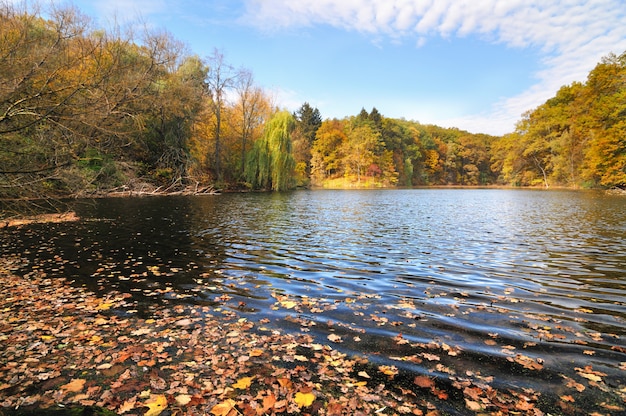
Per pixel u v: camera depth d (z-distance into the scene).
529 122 67.06
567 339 5.08
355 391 3.77
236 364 4.30
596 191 46.41
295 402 3.54
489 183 107.12
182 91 33.75
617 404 3.59
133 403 3.47
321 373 4.13
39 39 9.00
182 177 40.34
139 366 4.22
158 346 4.75
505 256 10.55
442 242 12.88
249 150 49.59
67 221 17.16
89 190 23.92
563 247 11.80
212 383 3.88
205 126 47.28
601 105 43.50
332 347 4.81
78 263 9.33
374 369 4.24
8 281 7.63
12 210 10.95
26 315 5.78
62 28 9.30
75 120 9.18
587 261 9.88
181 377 3.99
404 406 3.52
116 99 9.97
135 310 6.11
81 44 9.59
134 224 16.53
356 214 22.50
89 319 5.66
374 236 14.14
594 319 5.82
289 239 13.33
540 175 66.56
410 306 6.42
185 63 41.19
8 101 9.01
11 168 10.23
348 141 85.31
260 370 4.18
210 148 47.09
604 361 4.46
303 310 6.20
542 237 13.77
